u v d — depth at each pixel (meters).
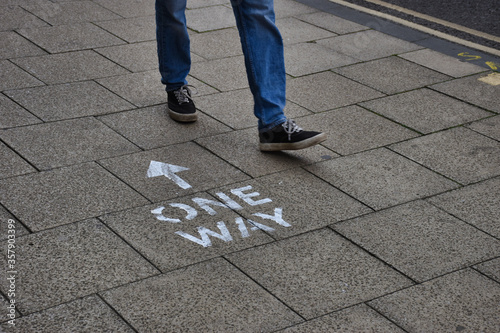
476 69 5.67
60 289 2.77
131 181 3.67
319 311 2.72
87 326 2.57
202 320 2.64
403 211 3.51
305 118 4.58
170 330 2.57
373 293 2.86
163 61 4.30
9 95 4.68
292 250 3.13
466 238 3.30
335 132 4.40
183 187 3.64
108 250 3.05
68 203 3.41
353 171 3.91
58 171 3.72
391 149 4.20
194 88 4.99
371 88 5.16
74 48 5.66
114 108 4.58
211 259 3.04
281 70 4.01
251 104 4.79
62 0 6.99
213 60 5.57
